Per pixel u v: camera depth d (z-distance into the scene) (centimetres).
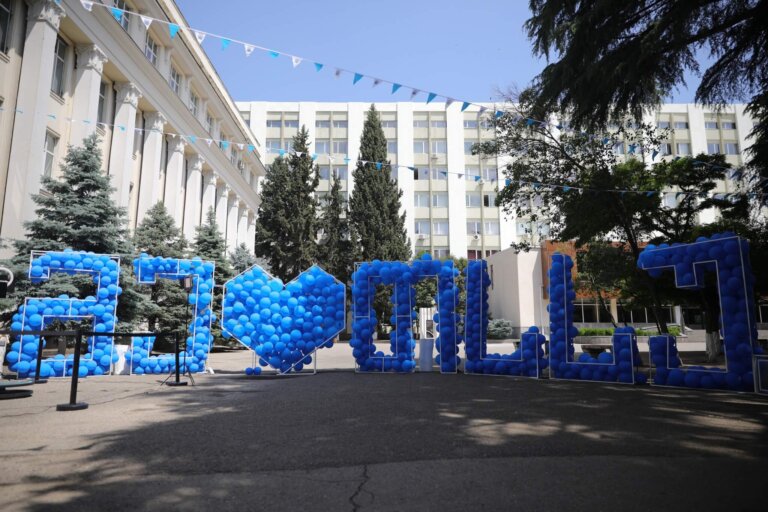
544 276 3609
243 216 4038
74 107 1733
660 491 360
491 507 329
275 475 398
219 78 3269
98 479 388
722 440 518
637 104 1188
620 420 624
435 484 376
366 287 1270
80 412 682
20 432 554
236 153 3806
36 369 1023
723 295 940
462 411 686
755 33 998
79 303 1143
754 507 330
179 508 327
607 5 930
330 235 4025
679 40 955
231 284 1210
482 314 1235
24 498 345
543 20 1057
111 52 1873
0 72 1429
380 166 4059
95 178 1433
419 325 3294
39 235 1351
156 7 2195
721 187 3966
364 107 5203
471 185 5091
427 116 5197
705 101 1180
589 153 1587
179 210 2598
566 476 395
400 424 597
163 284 1908
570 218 1616
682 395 860
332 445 495
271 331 1187
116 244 1423
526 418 636
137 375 1172
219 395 844
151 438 525
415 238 4975
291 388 937
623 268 1727
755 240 1582
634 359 1042
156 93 2284
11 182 1423
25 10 1530
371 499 344
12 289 1062
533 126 1599
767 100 1120
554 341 1117
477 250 4972
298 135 3925
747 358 905
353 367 1428
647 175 1648
